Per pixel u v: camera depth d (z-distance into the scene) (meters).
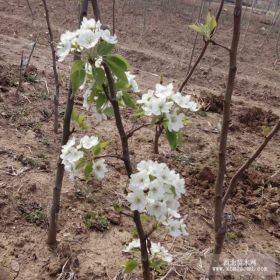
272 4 5.64
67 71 2.02
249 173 1.40
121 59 0.57
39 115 1.52
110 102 0.64
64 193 1.14
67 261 0.95
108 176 1.26
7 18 3.04
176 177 0.58
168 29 3.44
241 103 2.09
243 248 1.10
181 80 2.40
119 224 1.09
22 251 0.96
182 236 1.10
